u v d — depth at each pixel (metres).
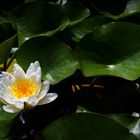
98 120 1.35
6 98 1.42
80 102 1.50
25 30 1.60
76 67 1.48
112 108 1.49
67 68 1.49
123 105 1.49
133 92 1.52
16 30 1.54
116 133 1.36
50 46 1.50
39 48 1.50
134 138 1.35
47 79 1.49
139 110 1.49
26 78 1.44
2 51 1.49
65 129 1.37
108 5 1.66
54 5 1.59
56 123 1.36
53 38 1.49
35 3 1.59
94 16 1.69
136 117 1.42
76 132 1.36
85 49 1.52
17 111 1.42
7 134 1.42
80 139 1.37
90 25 1.61
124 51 1.52
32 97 1.40
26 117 1.48
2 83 1.43
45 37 1.49
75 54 1.51
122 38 1.52
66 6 1.65
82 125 1.36
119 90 1.53
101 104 1.50
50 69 1.50
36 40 1.49
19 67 1.44
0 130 1.42
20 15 1.61
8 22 1.59
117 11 1.64
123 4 1.65
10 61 1.55
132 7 1.64
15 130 1.43
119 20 1.64
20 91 1.43
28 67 1.51
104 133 1.36
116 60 1.52
